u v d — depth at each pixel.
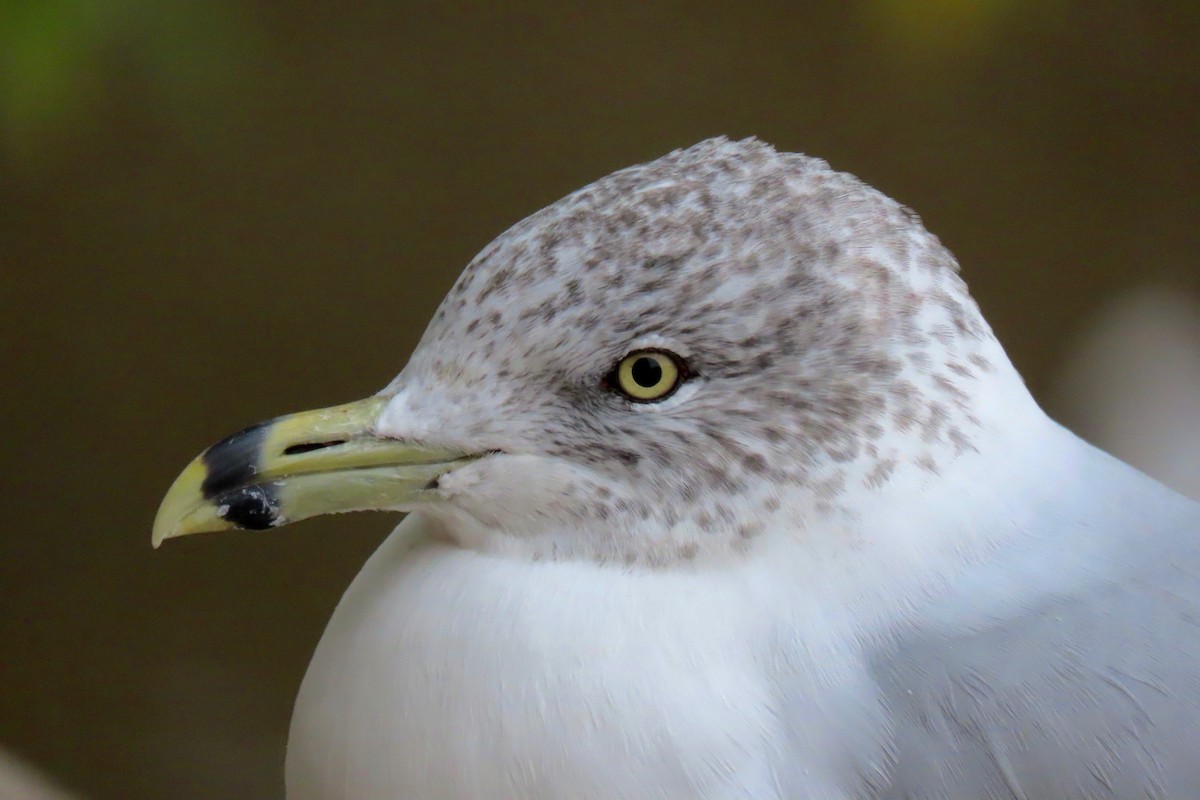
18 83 2.63
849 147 3.49
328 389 3.38
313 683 2.60
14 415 3.32
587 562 2.59
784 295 2.58
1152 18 3.52
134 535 3.29
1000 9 3.39
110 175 3.35
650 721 2.57
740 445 2.58
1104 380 3.57
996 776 2.56
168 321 3.38
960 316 2.59
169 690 3.23
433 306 3.41
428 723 2.58
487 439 2.59
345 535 3.33
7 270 3.35
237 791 3.15
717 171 2.59
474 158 3.43
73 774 3.13
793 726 2.57
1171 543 2.58
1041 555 2.58
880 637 2.58
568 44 3.43
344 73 3.39
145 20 2.66
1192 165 3.57
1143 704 2.56
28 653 3.22
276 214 3.41
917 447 2.58
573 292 2.58
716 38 3.44
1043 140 3.53
